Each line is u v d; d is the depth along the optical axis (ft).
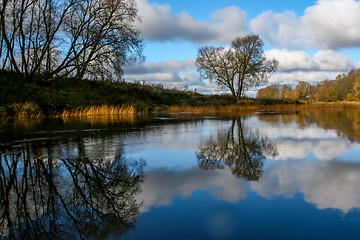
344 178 11.03
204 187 10.12
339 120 42.22
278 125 35.27
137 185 10.57
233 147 18.99
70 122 40.42
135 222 7.30
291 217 7.42
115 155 16.46
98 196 9.52
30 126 34.14
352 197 8.89
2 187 10.65
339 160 14.37
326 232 6.59
